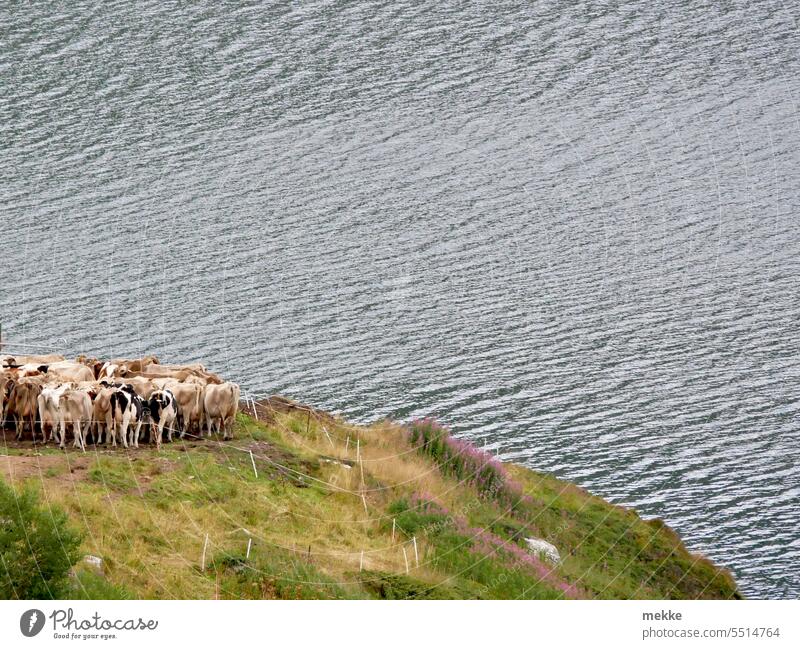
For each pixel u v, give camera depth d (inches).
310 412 1574.8
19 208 2650.1
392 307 2304.4
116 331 2178.9
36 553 993.5
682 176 2851.9
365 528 1255.5
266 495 1246.3
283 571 1109.7
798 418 1931.6
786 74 3235.7
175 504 1174.3
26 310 2261.3
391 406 1966.0
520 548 1341.0
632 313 2299.5
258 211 2669.8
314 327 2224.4
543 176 2859.3
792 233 2578.7
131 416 1274.6
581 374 2090.3
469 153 2965.1
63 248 2502.5
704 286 2421.3
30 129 2974.9
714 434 1898.4
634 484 1753.2
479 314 2293.3
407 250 2527.1
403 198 2753.4
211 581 1076.5
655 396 2007.9
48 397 1251.2
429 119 3110.2
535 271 2469.2
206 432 1371.8
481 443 1860.2
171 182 2763.3
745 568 1552.7
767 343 2187.5
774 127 3009.4
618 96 3193.9
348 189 2800.2
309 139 2960.1
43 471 1184.2
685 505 1697.8
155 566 1075.3
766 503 1707.7
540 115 3132.4
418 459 1496.1
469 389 2030.0
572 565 1389.0
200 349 2138.3
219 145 2933.1
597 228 2625.5
